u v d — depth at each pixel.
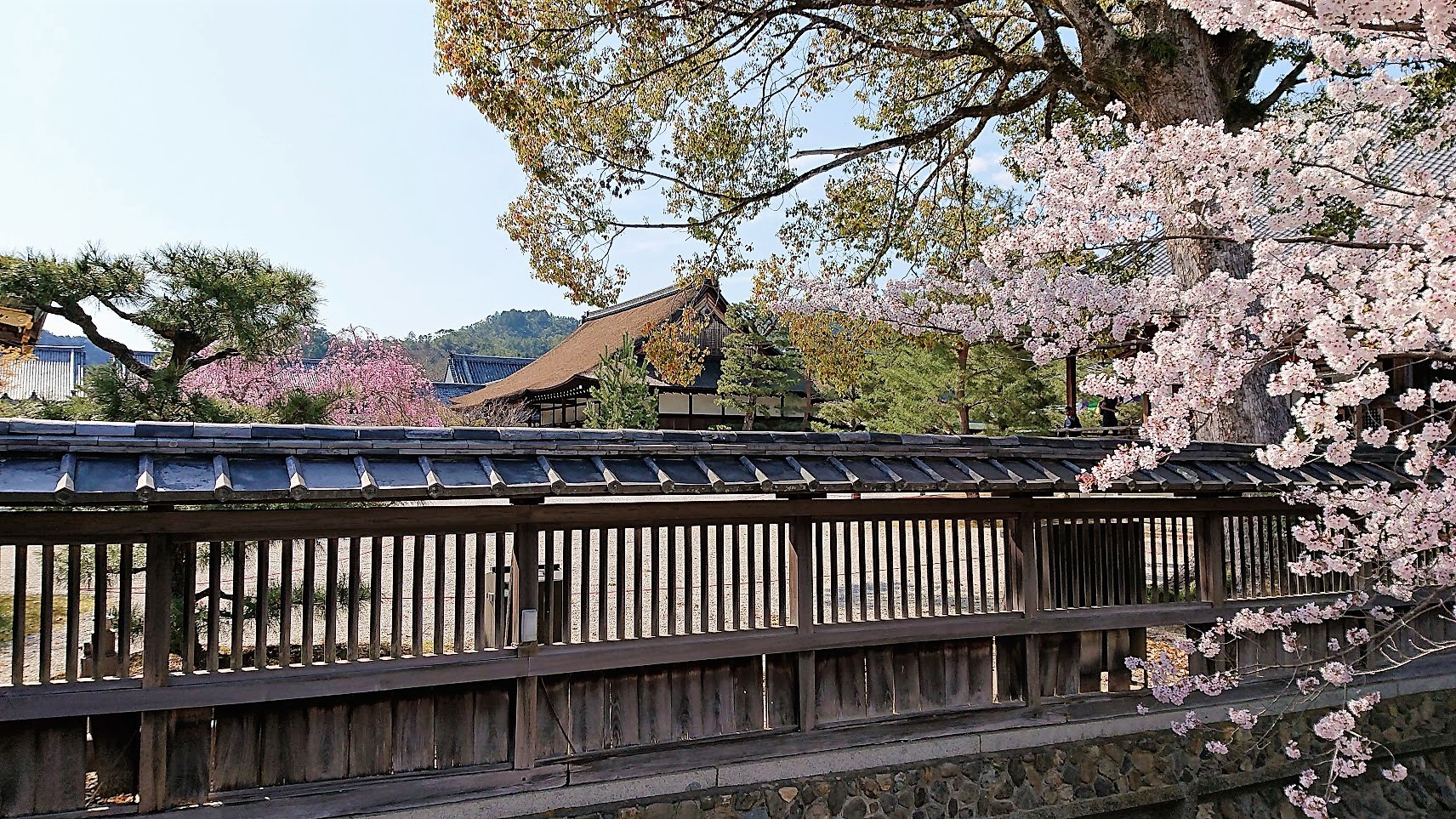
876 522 4.93
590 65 8.66
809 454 4.50
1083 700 5.32
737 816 4.38
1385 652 6.04
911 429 15.93
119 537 3.53
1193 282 7.51
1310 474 5.50
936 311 7.31
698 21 8.85
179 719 3.65
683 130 10.34
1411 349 3.25
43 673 3.43
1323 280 4.72
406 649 5.85
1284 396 7.56
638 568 4.43
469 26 7.68
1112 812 5.09
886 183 10.84
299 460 3.48
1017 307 6.89
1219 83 8.18
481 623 4.14
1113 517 5.46
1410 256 3.43
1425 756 5.96
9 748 3.45
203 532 3.62
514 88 8.06
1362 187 4.57
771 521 4.68
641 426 19.42
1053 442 5.18
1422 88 7.13
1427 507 4.28
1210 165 4.46
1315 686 5.30
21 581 3.41
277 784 3.82
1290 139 4.79
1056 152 5.20
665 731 4.48
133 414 6.25
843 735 4.72
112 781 3.65
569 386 26.34
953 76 11.34
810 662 4.71
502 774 4.09
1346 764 4.62
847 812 4.58
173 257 6.52
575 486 3.72
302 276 6.97
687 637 4.46
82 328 6.44
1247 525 5.95
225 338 6.95
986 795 4.88
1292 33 4.05
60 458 3.15
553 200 9.03
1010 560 5.26
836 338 10.17
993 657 5.25
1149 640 6.61
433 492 3.45
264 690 3.67
